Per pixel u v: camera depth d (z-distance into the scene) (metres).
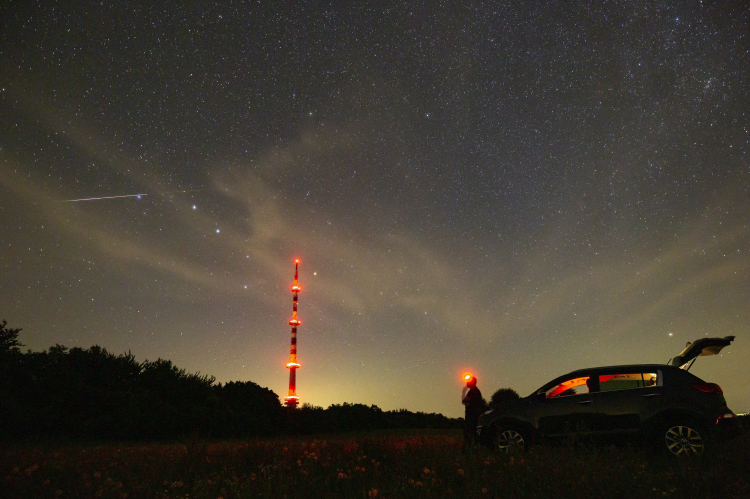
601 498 4.89
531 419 9.54
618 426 8.88
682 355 10.20
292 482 6.26
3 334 31.22
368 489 5.82
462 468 6.64
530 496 5.08
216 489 6.08
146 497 5.70
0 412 25.20
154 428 29.61
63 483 6.23
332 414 48.28
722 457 6.50
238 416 37.41
